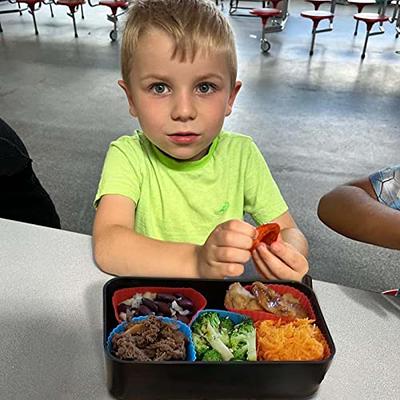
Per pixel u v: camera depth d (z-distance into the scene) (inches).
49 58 157.3
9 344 20.0
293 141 102.8
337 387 18.6
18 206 41.1
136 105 28.0
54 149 97.0
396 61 161.0
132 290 20.6
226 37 27.2
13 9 226.1
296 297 20.7
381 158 96.9
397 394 18.4
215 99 27.1
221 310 20.3
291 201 80.8
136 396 17.1
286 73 145.9
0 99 122.5
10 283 23.6
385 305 23.3
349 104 124.2
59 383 18.3
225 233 20.9
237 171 34.7
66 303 22.5
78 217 75.5
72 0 181.6
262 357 18.0
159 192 33.3
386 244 27.9
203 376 16.6
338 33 193.6
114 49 168.4
